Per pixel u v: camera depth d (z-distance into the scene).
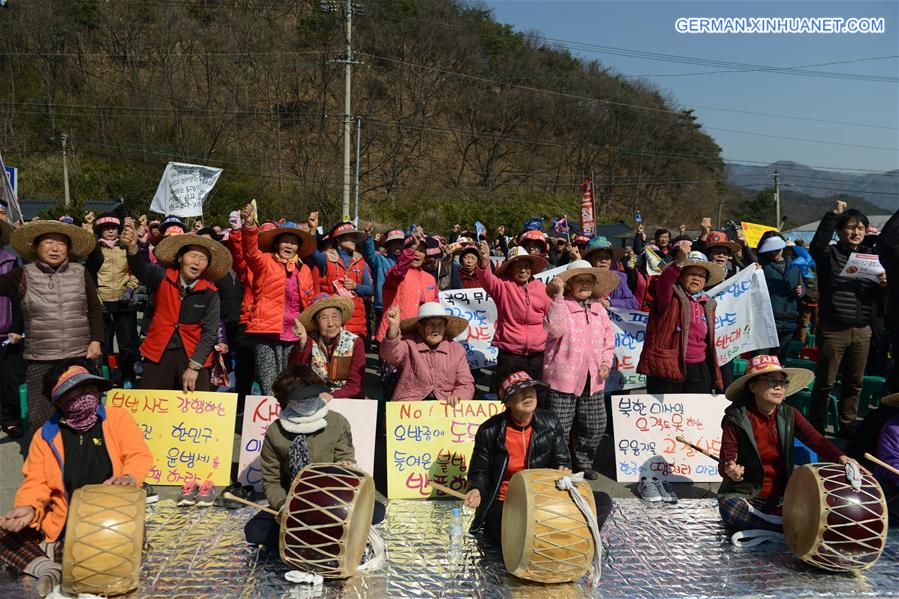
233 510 5.82
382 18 71.94
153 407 6.48
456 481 6.39
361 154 62.88
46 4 57.16
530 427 5.34
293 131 60.94
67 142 51.75
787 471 5.52
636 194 85.00
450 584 4.67
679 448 6.84
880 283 7.53
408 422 6.46
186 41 59.75
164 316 6.74
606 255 8.72
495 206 59.66
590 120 82.31
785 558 5.12
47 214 23.66
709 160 93.00
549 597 4.53
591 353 6.59
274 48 63.22
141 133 53.38
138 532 4.36
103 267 9.57
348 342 6.57
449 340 6.80
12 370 7.40
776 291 9.95
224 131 57.03
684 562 5.04
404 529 5.54
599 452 7.77
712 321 7.09
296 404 4.98
